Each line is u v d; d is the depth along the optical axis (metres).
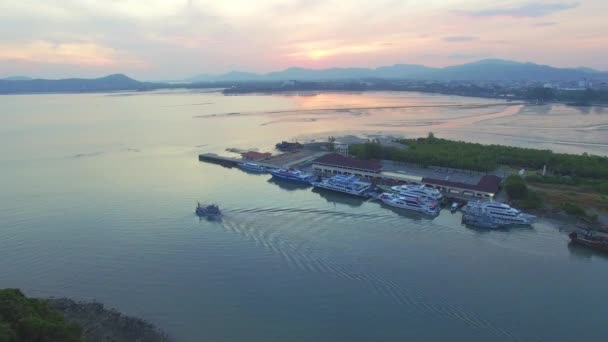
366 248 77.81
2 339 36.88
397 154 146.00
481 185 112.06
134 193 115.62
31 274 70.88
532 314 57.19
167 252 77.56
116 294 64.25
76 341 44.03
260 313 58.34
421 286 64.06
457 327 54.34
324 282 65.69
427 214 97.94
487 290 63.09
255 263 72.31
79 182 127.44
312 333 53.78
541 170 133.62
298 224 90.19
